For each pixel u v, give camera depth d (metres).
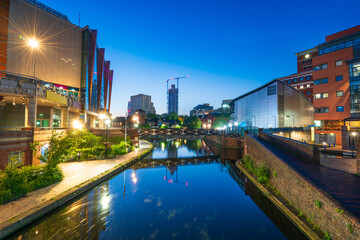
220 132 50.88
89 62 38.28
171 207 12.91
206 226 10.55
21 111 23.38
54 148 14.95
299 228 9.27
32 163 16.81
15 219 8.74
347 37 37.28
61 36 33.66
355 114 34.25
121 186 16.19
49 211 10.46
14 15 28.55
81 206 12.03
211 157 35.50
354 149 31.11
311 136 44.06
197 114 167.75
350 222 6.64
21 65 28.98
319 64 41.12
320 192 8.58
